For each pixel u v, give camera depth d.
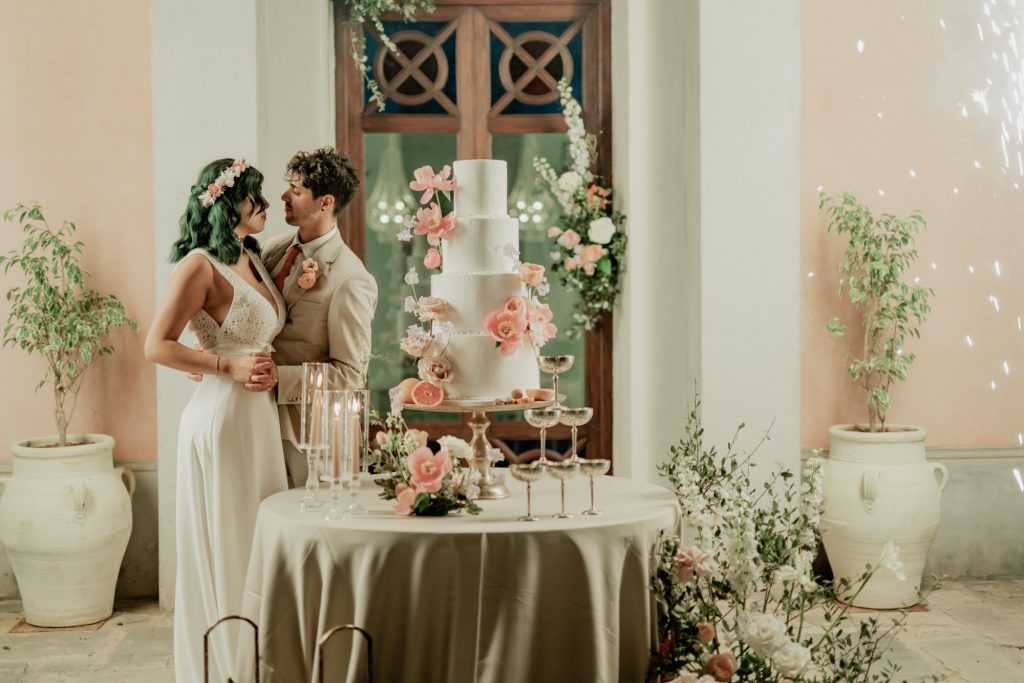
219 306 3.11
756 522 2.84
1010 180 5.03
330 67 5.12
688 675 2.51
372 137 5.22
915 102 4.98
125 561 4.77
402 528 2.50
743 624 2.60
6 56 4.67
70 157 4.69
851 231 4.77
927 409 5.03
